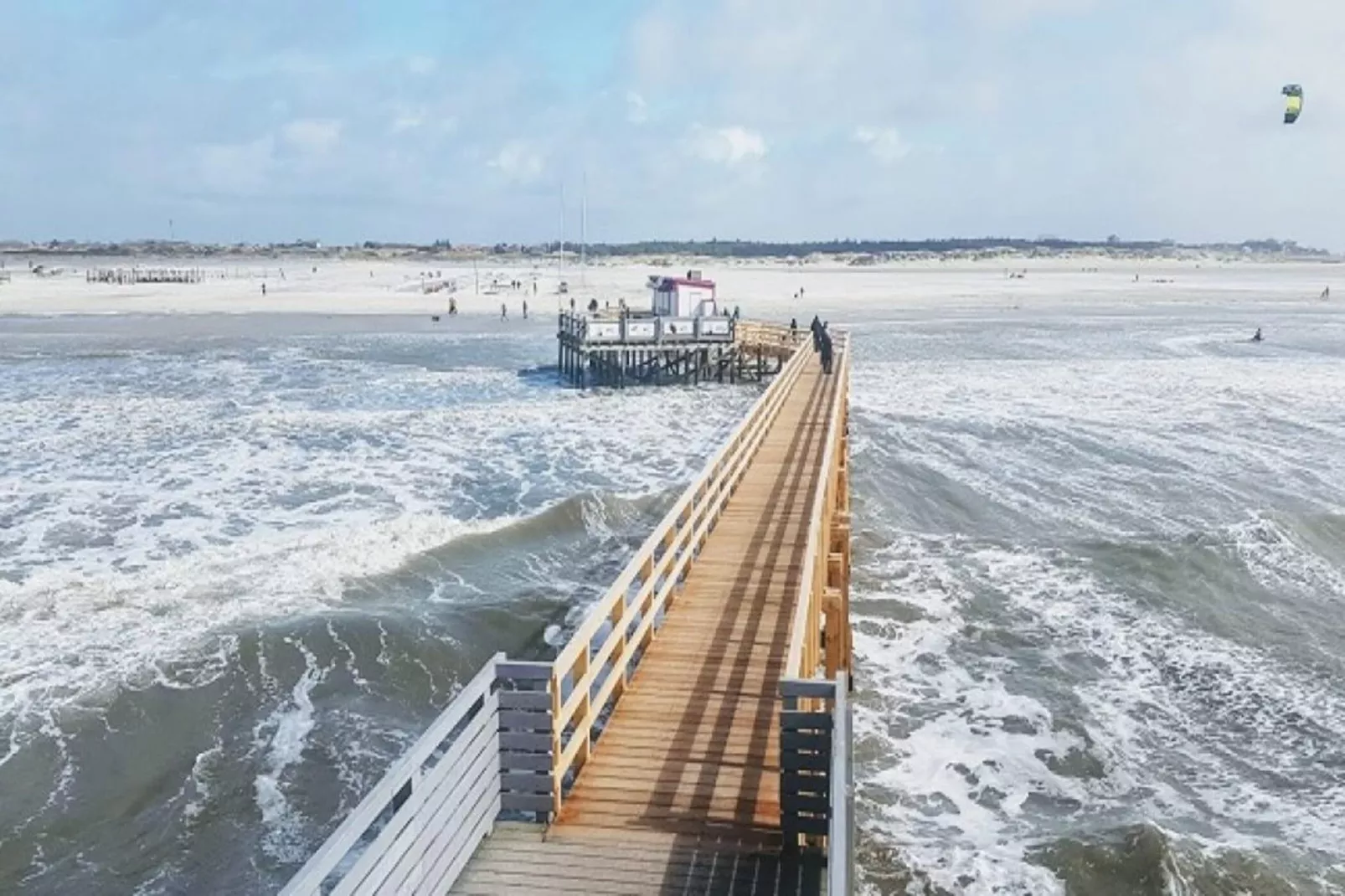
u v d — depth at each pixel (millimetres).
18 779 11906
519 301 90125
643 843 6598
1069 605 18188
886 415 35938
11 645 14953
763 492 16406
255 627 15672
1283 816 11914
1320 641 16766
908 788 12453
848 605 15977
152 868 10586
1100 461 29359
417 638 15742
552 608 17312
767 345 42438
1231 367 49656
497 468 26984
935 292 114000
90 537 20406
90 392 39562
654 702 8781
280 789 11953
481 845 6547
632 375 43250
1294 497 25688
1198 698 14836
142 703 13555
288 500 23453
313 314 79250
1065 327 72688
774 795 7246
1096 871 10648
